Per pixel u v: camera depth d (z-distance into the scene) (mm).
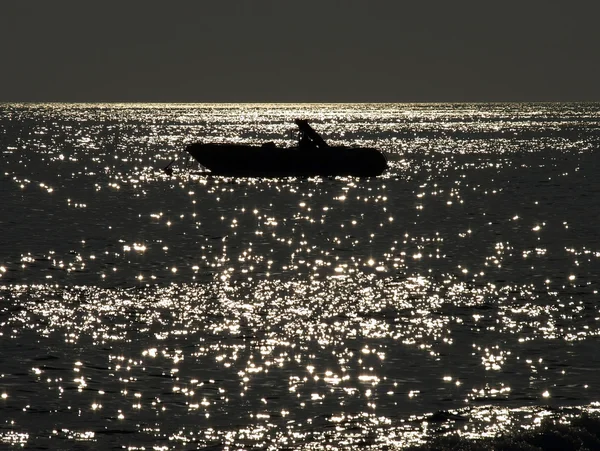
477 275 119312
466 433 57844
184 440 59344
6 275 115125
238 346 81812
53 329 86938
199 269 122688
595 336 86312
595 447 54844
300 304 100125
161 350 80250
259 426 61656
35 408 64812
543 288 110188
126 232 160500
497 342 84062
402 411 64500
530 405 65625
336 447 57188
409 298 103875
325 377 72812
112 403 66125
